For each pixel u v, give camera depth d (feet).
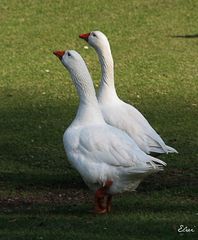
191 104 59.98
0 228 33.88
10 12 91.40
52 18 88.94
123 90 64.08
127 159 34.40
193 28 85.30
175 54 75.77
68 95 62.54
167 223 34.40
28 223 34.53
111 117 41.88
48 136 51.80
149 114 57.26
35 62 73.41
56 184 42.11
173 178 42.93
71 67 36.94
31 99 61.36
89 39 44.62
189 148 49.08
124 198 38.81
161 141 41.09
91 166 34.96
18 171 44.65
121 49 77.71
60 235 32.71
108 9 92.17
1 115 56.95
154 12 90.99
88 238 32.27
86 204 38.04
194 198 38.96
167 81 66.80
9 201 38.96
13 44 79.87
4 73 69.67
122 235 32.73
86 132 35.70
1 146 49.67
